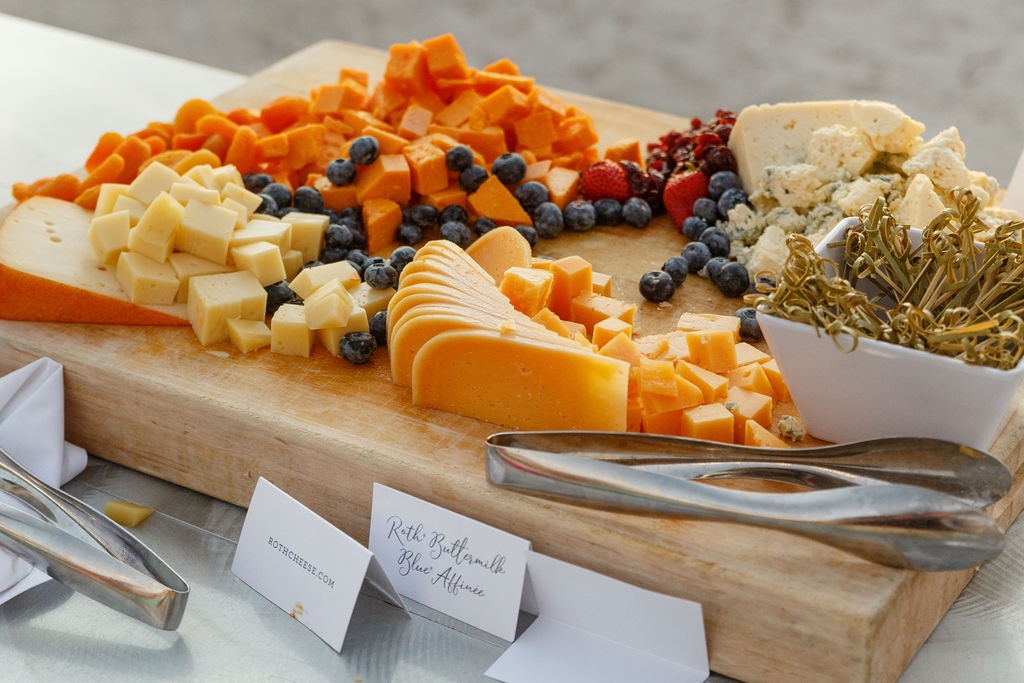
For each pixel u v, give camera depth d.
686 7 5.22
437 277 1.50
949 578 1.27
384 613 1.33
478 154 2.04
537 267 1.62
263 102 2.44
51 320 1.63
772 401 1.44
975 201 1.32
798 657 1.16
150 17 5.52
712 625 1.20
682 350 1.49
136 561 1.25
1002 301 1.30
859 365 1.24
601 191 2.03
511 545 1.26
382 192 1.93
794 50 4.83
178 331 1.62
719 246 1.86
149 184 1.72
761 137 1.97
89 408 1.57
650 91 4.71
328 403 1.46
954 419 1.24
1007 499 1.39
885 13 4.94
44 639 1.28
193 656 1.26
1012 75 4.51
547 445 1.27
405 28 5.33
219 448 1.48
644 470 1.18
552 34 5.16
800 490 1.28
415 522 1.32
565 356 1.32
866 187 1.72
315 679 1.24
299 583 1.31
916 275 1.36
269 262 1.64
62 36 3.07
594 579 1.23
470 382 1.40
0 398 1.49
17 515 1.29
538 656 1.25
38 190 1.87
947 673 1.24
